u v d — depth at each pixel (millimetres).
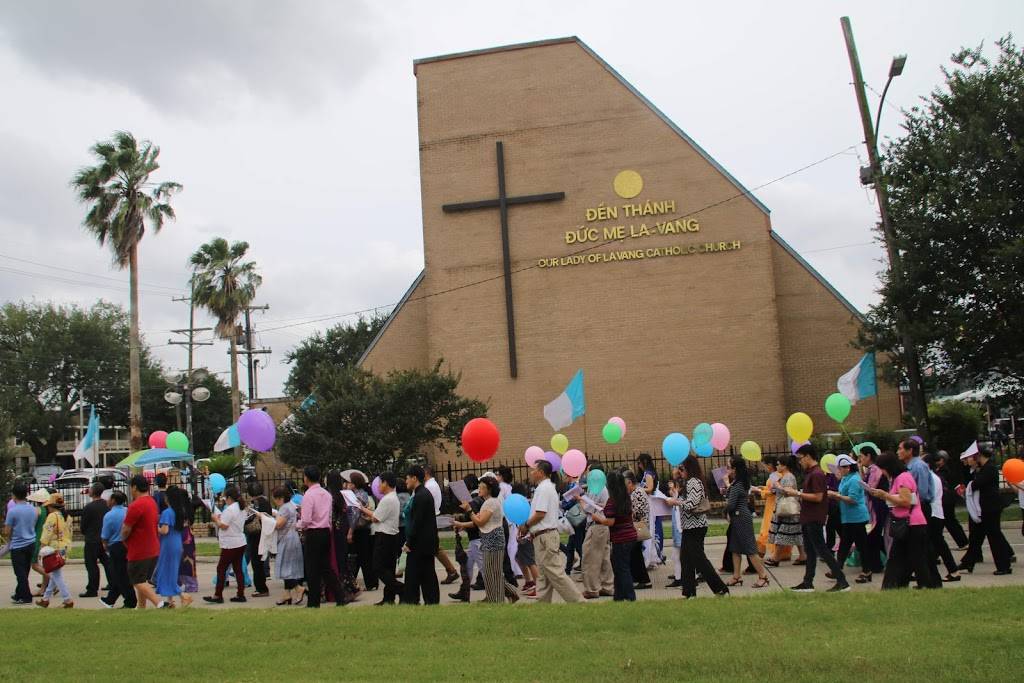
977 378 24844
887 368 24891
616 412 31828
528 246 32906
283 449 27234
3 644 9656
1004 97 22672
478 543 14742
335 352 72312
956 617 8688
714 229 31969
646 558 15945
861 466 14477
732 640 8242
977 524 14133
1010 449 28453
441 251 33438
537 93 33438
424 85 34125
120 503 14039
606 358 32094
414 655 8406
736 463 13891
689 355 31656
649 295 32094
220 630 9922
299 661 8406
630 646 8227
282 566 14258
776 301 32438
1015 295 22094
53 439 73125
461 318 33062
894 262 23656
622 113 32875
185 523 14383
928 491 12242
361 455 27078
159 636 9766
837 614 9062
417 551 11930
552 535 11555
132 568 12422
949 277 22953
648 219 32344
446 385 27516
